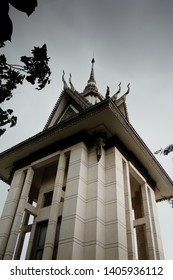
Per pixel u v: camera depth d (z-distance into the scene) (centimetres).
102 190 1509
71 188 1476
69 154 1766
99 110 1595
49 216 1492
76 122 1702
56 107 2178
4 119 534
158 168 2002
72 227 1280
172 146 852
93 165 1606
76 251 1205
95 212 1366
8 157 1991
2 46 384
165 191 2198
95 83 3033
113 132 1750
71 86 2333
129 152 1855
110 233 1317
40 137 1839
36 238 1555
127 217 1480
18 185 1786
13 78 479
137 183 2020
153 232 1689
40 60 457
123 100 2216
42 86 481
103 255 1242
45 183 1892
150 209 1834
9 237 1492
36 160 1877
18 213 1576
